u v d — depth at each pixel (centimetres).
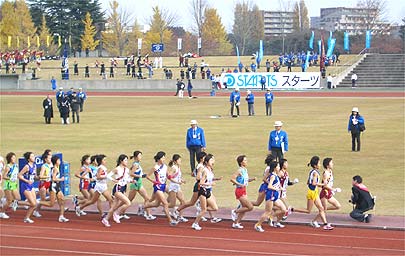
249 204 2373
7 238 2219
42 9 17338
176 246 2114
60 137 4894
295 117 6178
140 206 2606
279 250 2064
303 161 3775
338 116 6191
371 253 2025
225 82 10331
